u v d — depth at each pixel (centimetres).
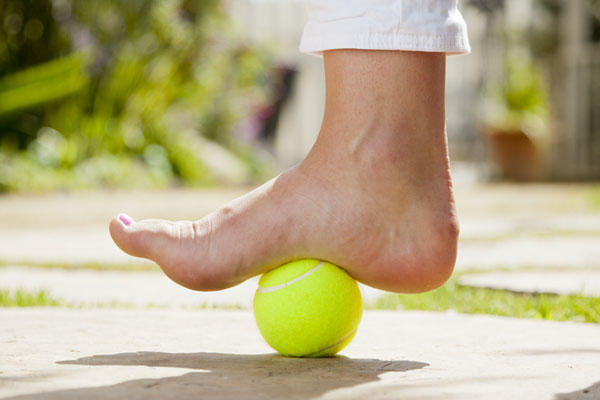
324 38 190
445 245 191
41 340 204
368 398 144
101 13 1028
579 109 1229
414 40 186
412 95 189
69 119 1012
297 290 184
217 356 187
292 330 183
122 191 943
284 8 1477
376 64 188
